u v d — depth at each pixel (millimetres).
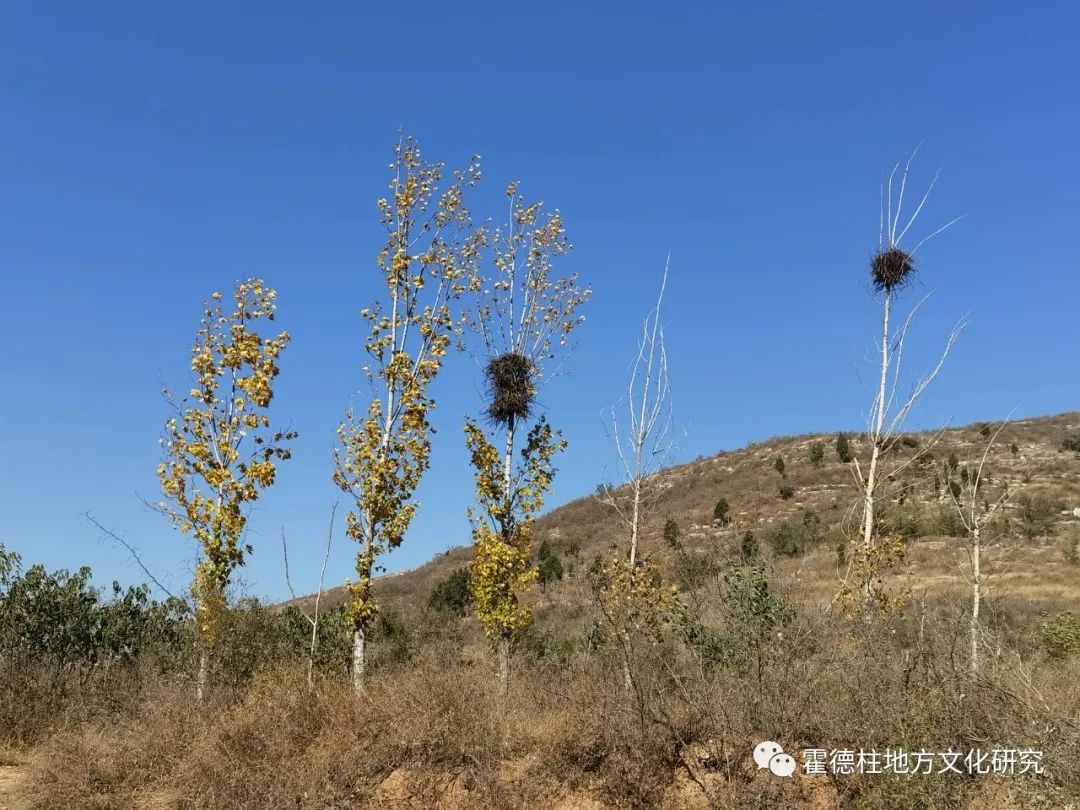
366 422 14703
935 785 8367
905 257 16219
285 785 9383
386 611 22438
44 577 16484
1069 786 8133
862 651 10023
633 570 13844
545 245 17484
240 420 14727
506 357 16453
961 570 16062
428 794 9578
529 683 12430
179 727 11172
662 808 9156
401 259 15414
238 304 15062
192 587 14320
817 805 8797
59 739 11148
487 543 15969
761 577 12836
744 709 9453
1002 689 9297
